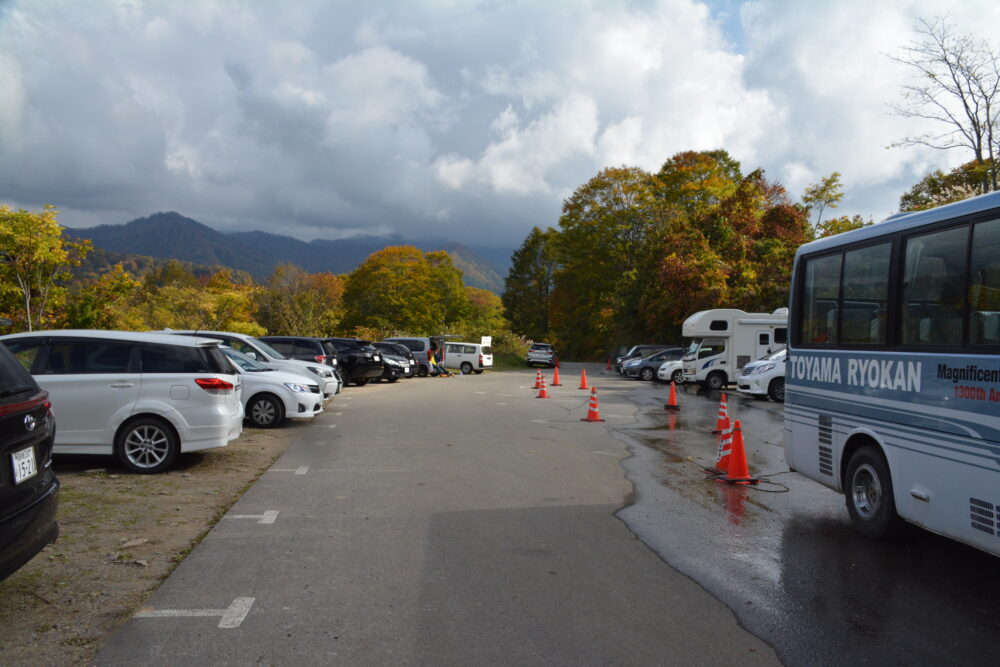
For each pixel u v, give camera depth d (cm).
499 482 863
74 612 442
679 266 3562
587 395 2241
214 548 579
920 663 387
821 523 693
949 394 524
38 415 451
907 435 574
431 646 398
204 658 380
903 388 580
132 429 866
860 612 461
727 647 404
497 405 1869
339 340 2588
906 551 598
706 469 975
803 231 3800
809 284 759
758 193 4000
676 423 1505
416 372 3462
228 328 3203
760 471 973
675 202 4972
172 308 3170
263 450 1071
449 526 659
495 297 10612
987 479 485
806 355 750
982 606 474
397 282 6334
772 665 382
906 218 595
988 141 1862
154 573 517
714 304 3403
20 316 2117
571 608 460
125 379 866
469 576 520
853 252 671
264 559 553
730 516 719
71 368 869
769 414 1714
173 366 880
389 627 424
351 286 6506
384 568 535
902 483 579
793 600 482
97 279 2392
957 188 2030
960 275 524
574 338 6488
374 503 745
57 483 475
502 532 641
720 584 512
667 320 3825
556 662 381
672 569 546
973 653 400
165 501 734
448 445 1152
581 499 782
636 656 390
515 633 418
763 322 2458
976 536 495
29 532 427
